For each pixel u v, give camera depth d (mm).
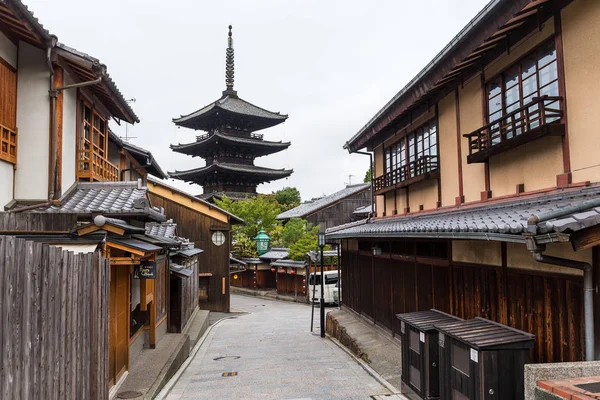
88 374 5477
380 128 14820
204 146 48625
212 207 28531
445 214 11000
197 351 14812
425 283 10562
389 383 9188
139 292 11117
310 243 34875
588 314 5094
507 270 7168
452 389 6246
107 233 7707
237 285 45000
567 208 4762
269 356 13320
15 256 3322
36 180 9547
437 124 12297
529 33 8070
